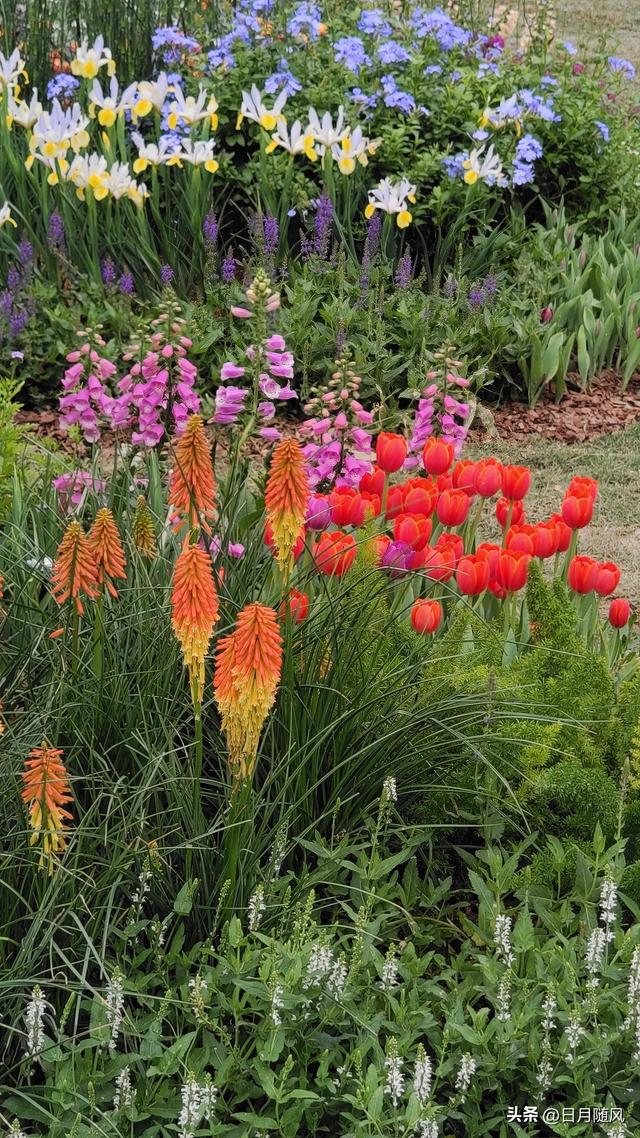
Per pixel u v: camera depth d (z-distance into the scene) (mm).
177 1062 2646
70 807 3244
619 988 2949
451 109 8836
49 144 7531
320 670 3521
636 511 6664
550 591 4051
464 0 10875
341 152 8016
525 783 3547
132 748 3119
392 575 3988
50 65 9219
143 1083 2691
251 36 9305
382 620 3852
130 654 3531
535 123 9023
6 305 7219
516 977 2932
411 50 9438
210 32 9555
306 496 3047
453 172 8422
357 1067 2680
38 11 9070
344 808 3473
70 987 2584
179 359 4461
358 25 9625
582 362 7988
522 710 3721
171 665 3400
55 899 2771
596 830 3230
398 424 6934
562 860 3305
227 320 7480
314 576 3844
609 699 3801
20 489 4461
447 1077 2871
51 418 7074
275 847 3100
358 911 3148
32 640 3516
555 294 8180
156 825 3191
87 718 3289
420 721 3438
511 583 3973
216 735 3523
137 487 4336
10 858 2879
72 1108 2529
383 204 7820
